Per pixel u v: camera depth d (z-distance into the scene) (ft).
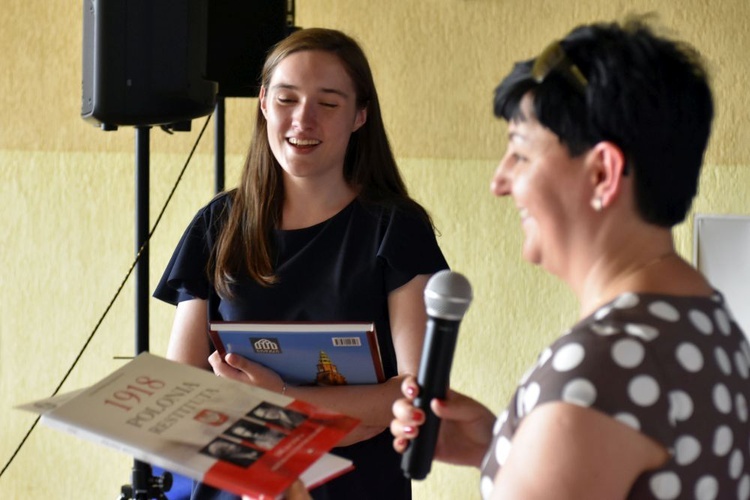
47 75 11.76
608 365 3.18
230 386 4.96
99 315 11.85
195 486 7.20
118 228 11.78
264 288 7.04
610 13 10.72
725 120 10.55
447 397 4.42
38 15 11.70
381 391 6.47
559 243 3.54
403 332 6.91
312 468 4.52
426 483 11.64
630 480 3.15
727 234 10.53
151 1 8.34
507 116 3.63
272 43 9.61
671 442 3.17
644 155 3.38
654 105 3.34
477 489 11.53
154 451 4.39
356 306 6.93
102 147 11.75
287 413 4.74
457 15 11.05
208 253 7.34
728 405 3.34
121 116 8.32
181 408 4.74
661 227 3.50
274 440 4.50
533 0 10.87
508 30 10.95
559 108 3.42
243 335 6.33
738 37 10.46
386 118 11.29
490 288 11.24
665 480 3.18
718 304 3.55
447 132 11.18
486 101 11.05
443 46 11.10
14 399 12.07
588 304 3.52
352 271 7.00
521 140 3.57
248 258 7.06
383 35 11.21
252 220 7.16
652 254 3.48
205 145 11.63
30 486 12.17
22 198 11.90
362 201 7.20
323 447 4.46
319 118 7.04
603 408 3.12
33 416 12.06
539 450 3.15
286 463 4.33
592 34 3.51
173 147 11.67
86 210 11.82
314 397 6.43
